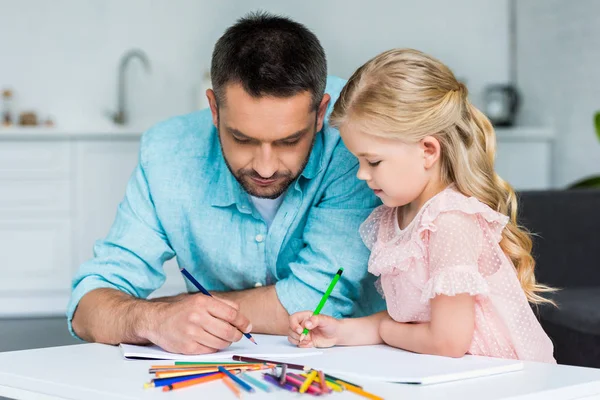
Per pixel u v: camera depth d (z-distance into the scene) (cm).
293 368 95
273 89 115
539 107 466
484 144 127
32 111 462
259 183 125
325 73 125
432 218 115
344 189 141
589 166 421
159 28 475
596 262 265
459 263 110
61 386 90
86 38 467
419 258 117
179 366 97
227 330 109
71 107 467
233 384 87
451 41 500
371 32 496
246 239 144
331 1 491
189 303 112
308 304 136
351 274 137
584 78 423
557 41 447
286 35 118
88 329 127
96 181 404
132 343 119
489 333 119
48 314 404
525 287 127
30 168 400
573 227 263
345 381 87
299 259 142
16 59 461
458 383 90
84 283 134
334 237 139
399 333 117
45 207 402
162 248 145
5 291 400
